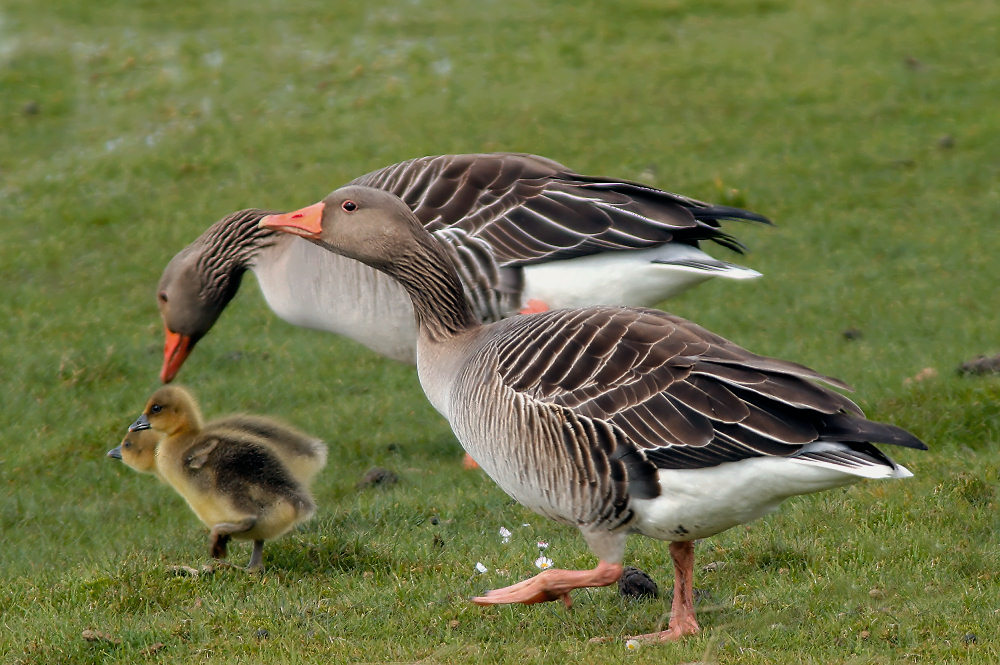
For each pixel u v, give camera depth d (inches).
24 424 590.9
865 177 888.9
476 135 983.0
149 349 684.1
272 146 984.9
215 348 691.4
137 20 1300.4
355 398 625.3
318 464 426.3
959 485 433.4
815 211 842.2
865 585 360.5
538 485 331.3
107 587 366.0
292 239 527.8
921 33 1182.9
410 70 1144.8
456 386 359.6
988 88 1031.6
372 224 392.5
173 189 916.6
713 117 1007.0
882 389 558.6
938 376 561.9
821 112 1005.2
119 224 863.7
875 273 748.0
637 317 335.0
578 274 500.1
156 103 1081.4
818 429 301.3
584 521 328.2
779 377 308.2
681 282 501.0
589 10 1311.5
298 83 1123.9
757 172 900.0
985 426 506.6
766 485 305.1
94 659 322.3
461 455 554.3
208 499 384.5
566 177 517.3
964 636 320.2
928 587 355.9
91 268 799.7
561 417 319.3
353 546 407.5
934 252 770.8
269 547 410.0
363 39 1237.7
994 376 551.5
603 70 1127.6
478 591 371.2
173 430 402.0
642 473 313.0
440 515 462.6
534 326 344.8
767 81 1081.4
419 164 526.0
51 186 927.7
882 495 435.2
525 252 497.4
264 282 545.3
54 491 523.2
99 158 976.9
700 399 309.4
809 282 745.0
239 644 327.0
